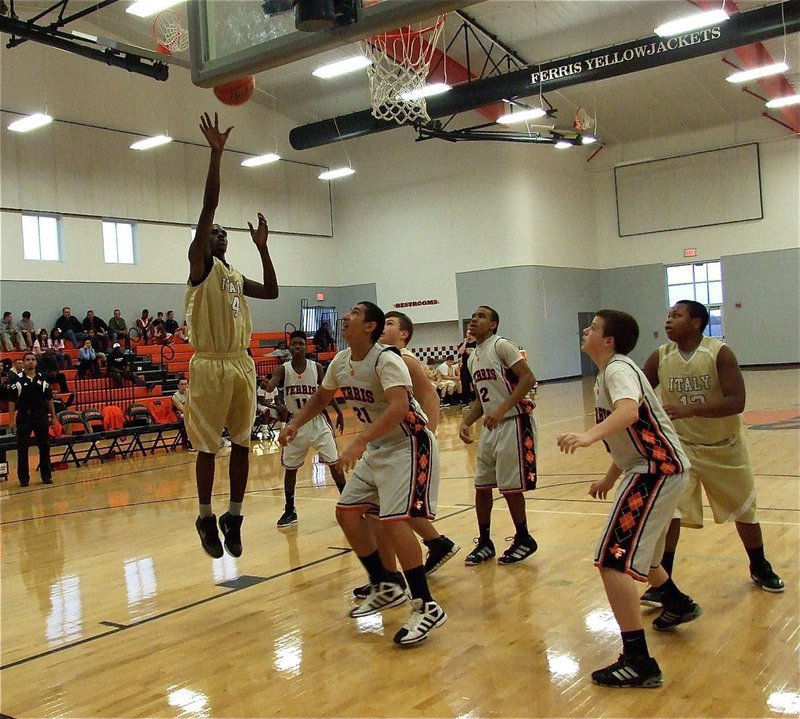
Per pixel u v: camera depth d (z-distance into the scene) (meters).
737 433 3.81
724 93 20.45
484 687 3.00
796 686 2.82
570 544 5.10
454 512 6.37
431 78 16.83
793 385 15.95
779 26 13.64
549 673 3.09
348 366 3.79
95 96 17.89
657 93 20.48
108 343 17.06
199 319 3.49
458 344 22.25
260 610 4.18
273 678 3.23
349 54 17.08
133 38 17.28
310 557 5.28
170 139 17.55
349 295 23.83
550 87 15.88
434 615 3.57
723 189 22.44
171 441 13.78
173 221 19.27
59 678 3.38
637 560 2.97
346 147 23.56
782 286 21.73
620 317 3.19
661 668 3.07
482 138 18.56
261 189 21.48
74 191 17.39
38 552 6.03
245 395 3.62
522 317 21.23
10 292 16.33
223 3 3.29
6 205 16.28
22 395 9.90
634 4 15.79
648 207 23.70
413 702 2.90
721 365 3.68
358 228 23.58
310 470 9.74
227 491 8.45
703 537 4.99
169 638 3.82
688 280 23.33
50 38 12.13
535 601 3.99
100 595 4.70
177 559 5.48
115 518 7.30
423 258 22.52
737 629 3.42
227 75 3.27
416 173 22.52
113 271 18.11
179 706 3.01
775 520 5.30
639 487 3.04
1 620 4.30
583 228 23.86
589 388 19.30
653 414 3.09
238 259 20.72
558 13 16.17
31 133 16.72
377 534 4.10
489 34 16.80
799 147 21.30
